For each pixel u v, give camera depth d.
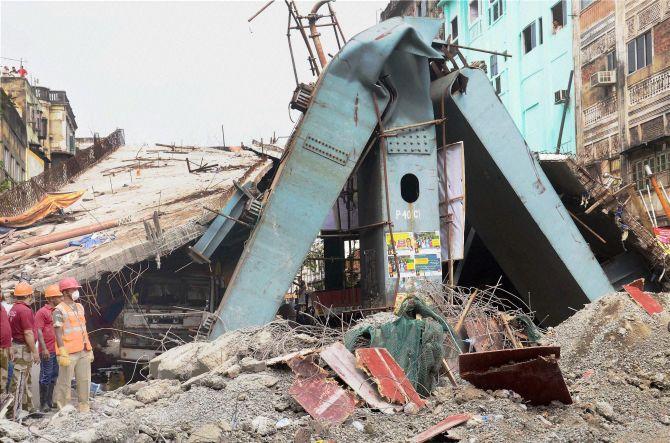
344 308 16.81
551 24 35.81
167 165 28.80
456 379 9.76
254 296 13.88
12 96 46.81
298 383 8.91
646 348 10.34
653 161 27.61
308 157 14.39
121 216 19.27
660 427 8.19
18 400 9.60
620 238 17.88
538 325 17.80
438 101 15.80
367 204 15.66
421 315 10.14
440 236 15.62
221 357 10.88
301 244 14.28
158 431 7.93
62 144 60.66
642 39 28.28
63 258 16.16
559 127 35.09
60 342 9.84
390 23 15.22
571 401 8.74
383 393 8.80
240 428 8.20
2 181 34.84
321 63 15.48
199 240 15.07
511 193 16.02
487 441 7.57
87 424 7.87
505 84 40.22
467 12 45.28
